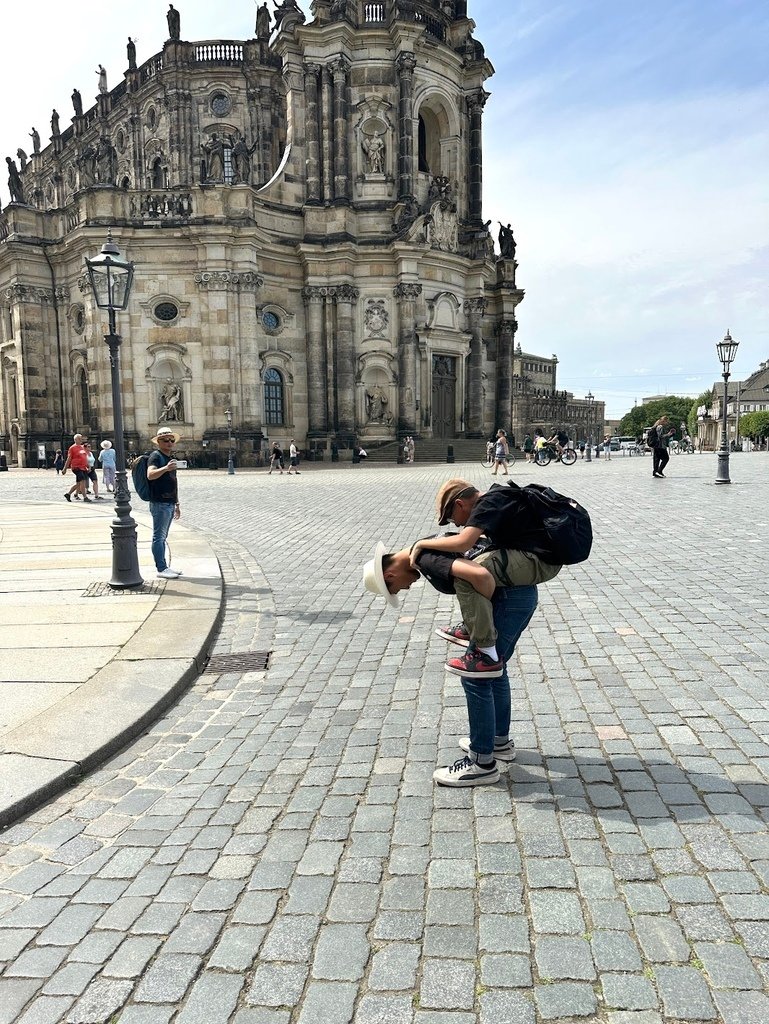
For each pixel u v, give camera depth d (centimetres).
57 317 4856
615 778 470
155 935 337
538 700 605
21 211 4716
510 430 5862
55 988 305
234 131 5475
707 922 331
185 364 4341
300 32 4650
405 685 668
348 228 4750
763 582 994
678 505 1923
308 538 1551
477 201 5428
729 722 548
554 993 292
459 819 429
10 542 1459
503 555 441
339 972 308
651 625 809
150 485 1109
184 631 825
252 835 422
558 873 371
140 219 4294
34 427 4844
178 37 5391
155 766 522
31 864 400
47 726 564
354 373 4825
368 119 4822
